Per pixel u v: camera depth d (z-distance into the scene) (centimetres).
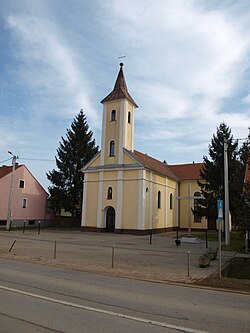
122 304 749
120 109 3634
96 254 1748
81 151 4650
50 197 4600
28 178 4497
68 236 2911
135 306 737
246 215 1541
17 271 1160
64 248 1994
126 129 3606
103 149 3631
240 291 950
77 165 4619
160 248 2127
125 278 1122
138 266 1383
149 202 3475
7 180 4194
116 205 3403
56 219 4800
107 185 3522
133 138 3750
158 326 602
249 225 1529
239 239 2936
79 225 4631
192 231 4256
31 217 4484
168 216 4056
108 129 3666
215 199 3291
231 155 3244
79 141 4688
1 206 4081
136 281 1072
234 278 1167
